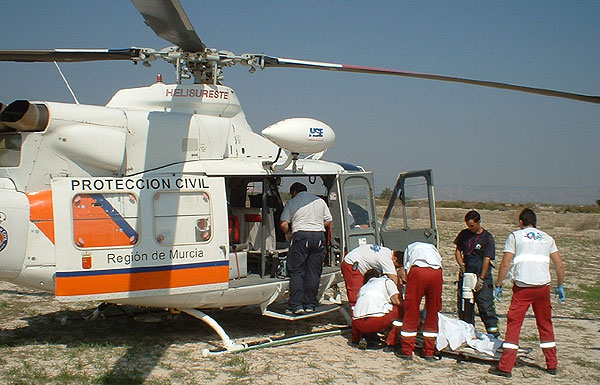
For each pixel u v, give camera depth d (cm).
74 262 560
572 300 988
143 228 589
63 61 643
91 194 575
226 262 628
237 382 528
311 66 666
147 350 622
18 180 577
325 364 592
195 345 651
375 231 768
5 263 556
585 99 679
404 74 677
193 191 618
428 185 760
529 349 638
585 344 702
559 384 550
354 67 663
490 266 699
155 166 618
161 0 424
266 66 667
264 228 689
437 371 580
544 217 3888
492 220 3572
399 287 686
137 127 611
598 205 5606
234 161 669
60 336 675
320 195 785
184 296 610
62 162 583
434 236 752
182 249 604
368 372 571
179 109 691
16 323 734
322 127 625
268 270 724
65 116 577
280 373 558
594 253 1753
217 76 696
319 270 682
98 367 556
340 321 803
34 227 564
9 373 527
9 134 586
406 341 615
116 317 775
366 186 770
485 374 574
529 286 567
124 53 622
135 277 582
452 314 855
